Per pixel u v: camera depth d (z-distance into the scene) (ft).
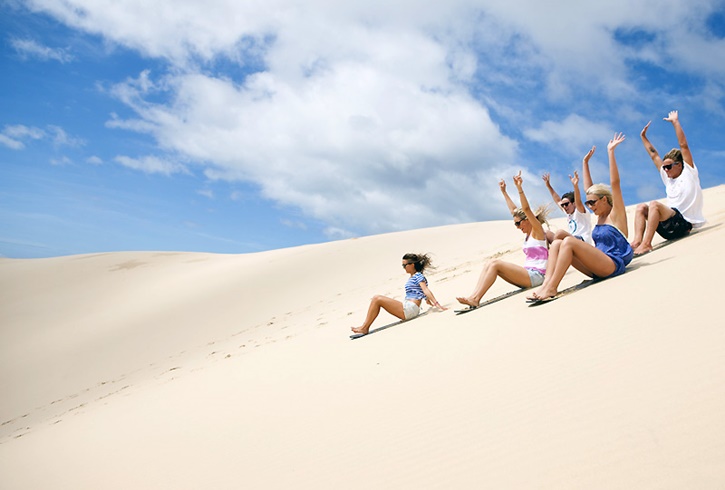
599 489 6.40
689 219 21.68
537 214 21.83
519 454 8.05
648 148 22.88
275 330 48.34
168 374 42.32
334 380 17.03
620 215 19.69
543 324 14.73
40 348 72.79
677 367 9.06
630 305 13.58
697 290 12.82
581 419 8.46
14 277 105.91
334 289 68.74
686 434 6.92
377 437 10.92
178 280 94.22
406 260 24.95
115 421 23.85
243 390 20.26
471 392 11.53
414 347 17.60
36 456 22.56
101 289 97.55
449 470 8.38
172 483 12.64
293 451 11.92
